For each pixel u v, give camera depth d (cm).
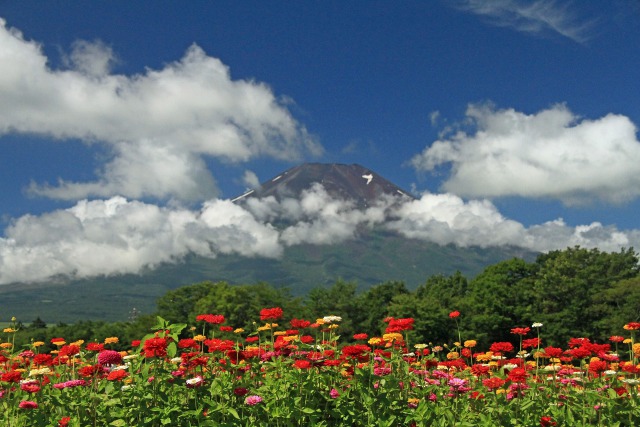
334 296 8119
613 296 6656
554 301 7038
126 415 782
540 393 912
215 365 922
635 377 907
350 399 853
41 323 7044
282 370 859
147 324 7531
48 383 922
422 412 789
